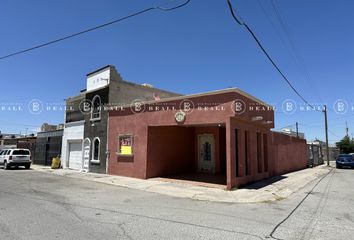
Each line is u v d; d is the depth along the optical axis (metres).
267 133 18.20
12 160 22.77
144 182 14.34
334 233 6.28
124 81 20.50
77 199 9.88
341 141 58.62
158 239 5.61
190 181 14.59
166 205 9.22
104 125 18.88
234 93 12.49
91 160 19.62
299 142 28.31
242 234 6.08
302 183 15.73
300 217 7.81
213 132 18.53
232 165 12.60
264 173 17.00
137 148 16.20
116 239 5.53
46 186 13.16
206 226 6.68
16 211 7.80
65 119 23.31
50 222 6.70
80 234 5.79
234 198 10.70
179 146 18.00
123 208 8.54
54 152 25.12
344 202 10.19
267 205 9.63
